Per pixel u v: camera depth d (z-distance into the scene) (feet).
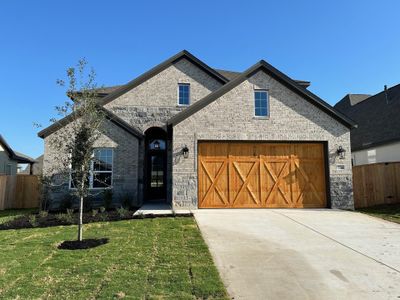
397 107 63.82
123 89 54.44
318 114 44.19
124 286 16.56
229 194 42.16
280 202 42.83
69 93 26.27
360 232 29.19
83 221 34.78
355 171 46.62
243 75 43.47
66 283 16.98
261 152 43.45
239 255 22.34
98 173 46.73
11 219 38.22
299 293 16.51
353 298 15.94
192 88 56.08
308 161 44.09
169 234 27.78
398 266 20.34
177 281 17.35
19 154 86.94
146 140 57.16
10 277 17.79
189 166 41.42
